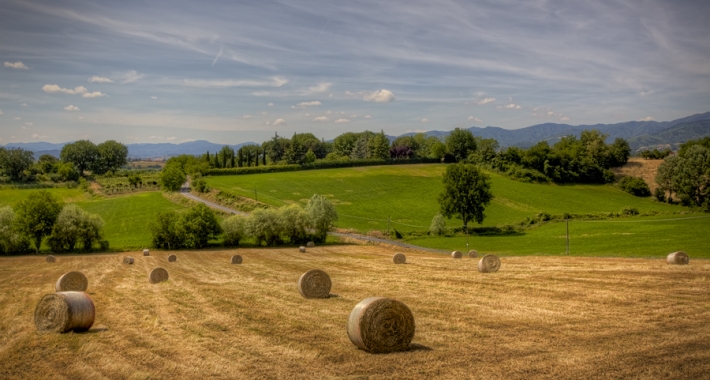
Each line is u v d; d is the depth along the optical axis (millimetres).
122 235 70812
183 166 140000
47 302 15672
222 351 13148
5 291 27172
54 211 58594
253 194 96938
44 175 140125
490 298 20031
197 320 17109
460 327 15125
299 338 14359
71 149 165125
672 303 17750
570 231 64750
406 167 129875
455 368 11289
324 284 22078
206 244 61844
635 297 19078
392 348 12930
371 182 109812
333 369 11484
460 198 76250
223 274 33812
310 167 127500
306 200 93125
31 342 14422
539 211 88125
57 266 43250
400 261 38219
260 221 62156
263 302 20578
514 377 10555
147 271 37781
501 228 74000
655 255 38125
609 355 11836
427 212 87000
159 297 22562
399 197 97125
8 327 16781
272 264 40219
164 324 16594
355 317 12961
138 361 12422
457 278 26797
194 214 61031
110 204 93500
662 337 13258
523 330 14539
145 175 150250
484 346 12977
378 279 27641
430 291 22406
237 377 11086
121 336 15031
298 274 32781
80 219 57969
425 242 65875
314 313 18062
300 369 11539
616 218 76375
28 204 57938
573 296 19922
